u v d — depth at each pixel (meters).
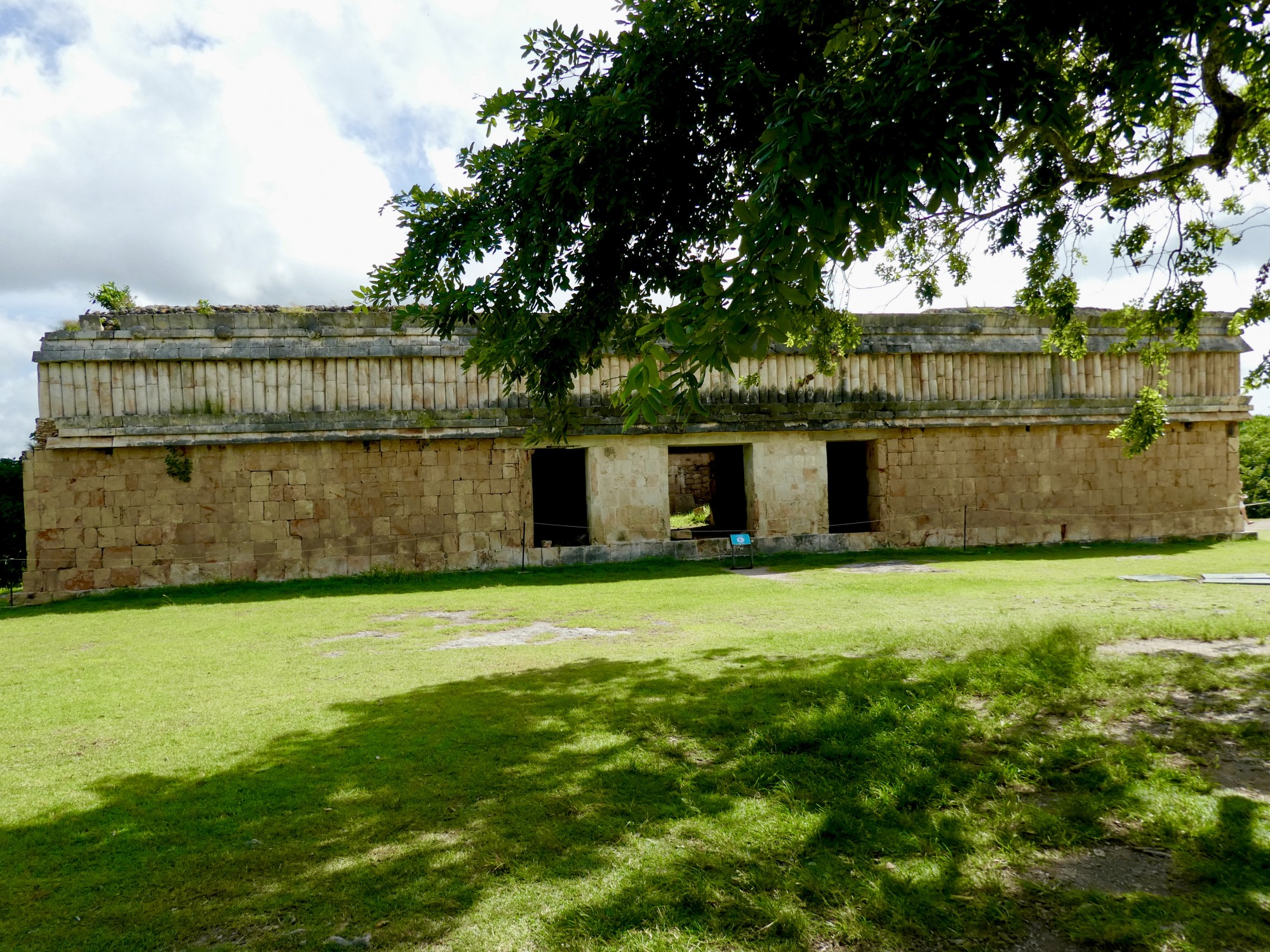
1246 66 6.56
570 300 6.62
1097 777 4.31
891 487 20.22
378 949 2.99
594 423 18.41
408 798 4.36
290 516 16.88
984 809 4.03
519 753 4.99
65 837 4.04
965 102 3.60
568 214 5.93
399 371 17.67
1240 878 3.29
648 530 19.00
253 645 9.64
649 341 4.37
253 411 16.80
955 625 8.50
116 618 12.68
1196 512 21.75
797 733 4.98
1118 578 13.23
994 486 20.75
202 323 16.59
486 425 17.81
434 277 6.68
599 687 6.53
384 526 17.36
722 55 5.49
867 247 4.00
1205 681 5.83
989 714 5.33
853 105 3.88
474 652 8.69
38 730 6.07
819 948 2.93
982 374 20.95
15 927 3.21
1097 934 2.94
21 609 14.60
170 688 7.34
